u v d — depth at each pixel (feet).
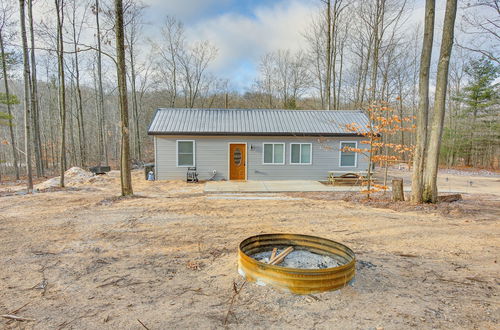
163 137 46.88
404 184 44.93
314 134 46.85
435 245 16.24
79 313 9.21
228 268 12.87
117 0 29.01
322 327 8.39
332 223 21.15
